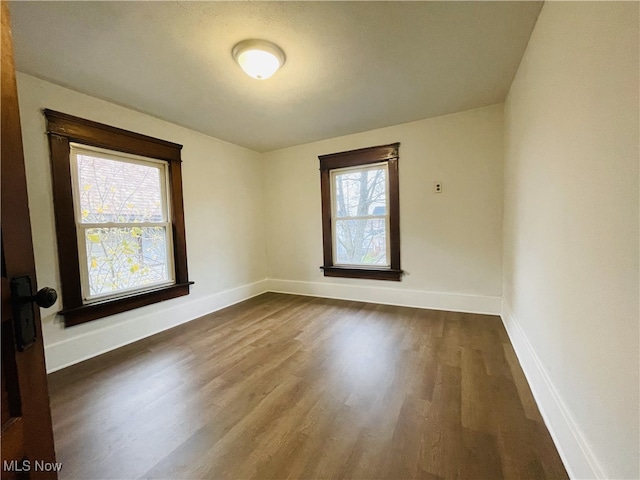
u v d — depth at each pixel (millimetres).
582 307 1058
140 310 2621
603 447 896
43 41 1628
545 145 1483
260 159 4215
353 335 2514
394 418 1425
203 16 1481
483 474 1092
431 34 1688
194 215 3182
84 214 2293
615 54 830
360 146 3480
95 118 2344
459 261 3061
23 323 661
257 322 2934
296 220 4043
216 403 1590
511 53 1899
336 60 1930
